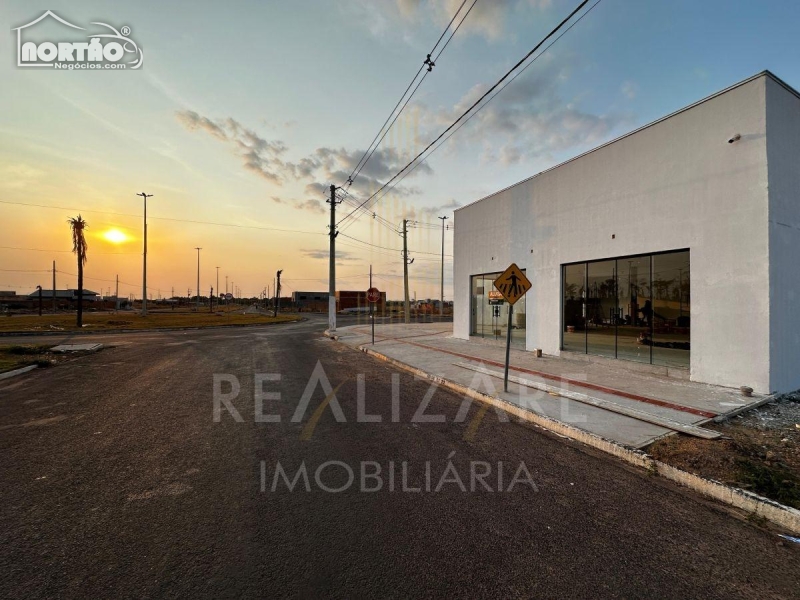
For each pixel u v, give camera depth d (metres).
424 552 2.78
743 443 4.98
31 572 2.51
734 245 7.70
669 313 9.02
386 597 2.33
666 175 8.95
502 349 14.16
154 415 6.16
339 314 58.22
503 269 14.79
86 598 2.28
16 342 17.64
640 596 2.39
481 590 2.40
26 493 3.60
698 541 3.01
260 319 42.34
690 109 8.46
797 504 3.37
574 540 2.98
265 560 2.66
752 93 7.44
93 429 5.47
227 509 3.34
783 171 7.53
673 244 8.80
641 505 3.56
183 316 48.31
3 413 6.29
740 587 2.50
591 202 10.88
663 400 6.77
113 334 22.81
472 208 16.89
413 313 56.78
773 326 7.25
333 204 24.03
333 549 2.80
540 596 2.37
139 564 2.60
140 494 3.59
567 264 11.91
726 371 7.79
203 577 2.48
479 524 3.17
